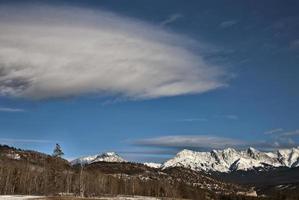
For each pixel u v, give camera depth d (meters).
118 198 195.38
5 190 197.50
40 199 145.25
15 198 143.25
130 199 195.62
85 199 162.88
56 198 156.50
